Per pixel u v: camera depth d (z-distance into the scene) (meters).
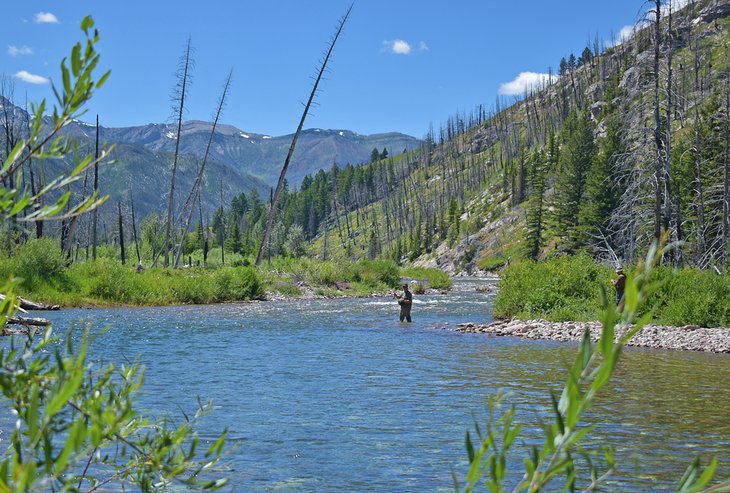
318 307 36.47
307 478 6.62
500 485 1.37
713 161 47.81
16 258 32.53
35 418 1.20
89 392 2.04
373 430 8.71
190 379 12.59
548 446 1.25
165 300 37.38
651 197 28.52
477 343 19.56
